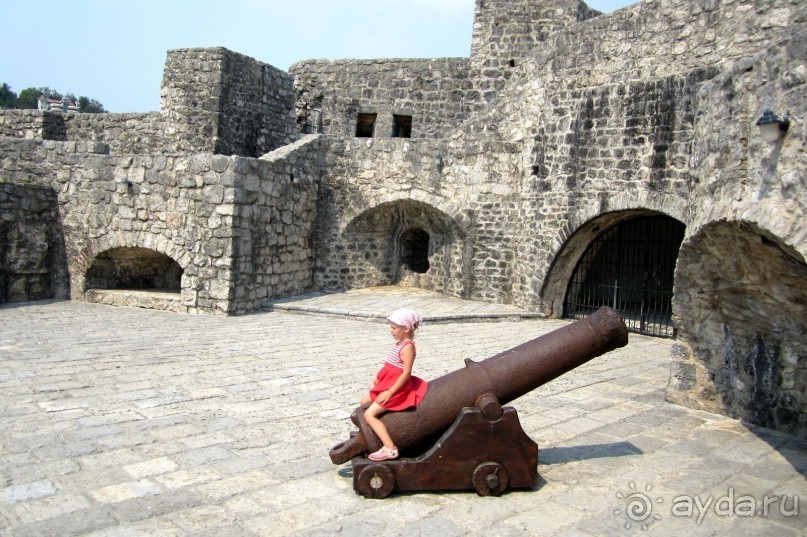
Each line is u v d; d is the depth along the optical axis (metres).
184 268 12.80
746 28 10.18
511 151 14.49
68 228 13.80
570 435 6.03
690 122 10.80
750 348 6.42
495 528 4.11
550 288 13.55
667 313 13.97
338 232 15.78
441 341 10.76
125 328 10.77
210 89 15.42
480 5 17.86
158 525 4.02
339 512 4.27
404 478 4.51
